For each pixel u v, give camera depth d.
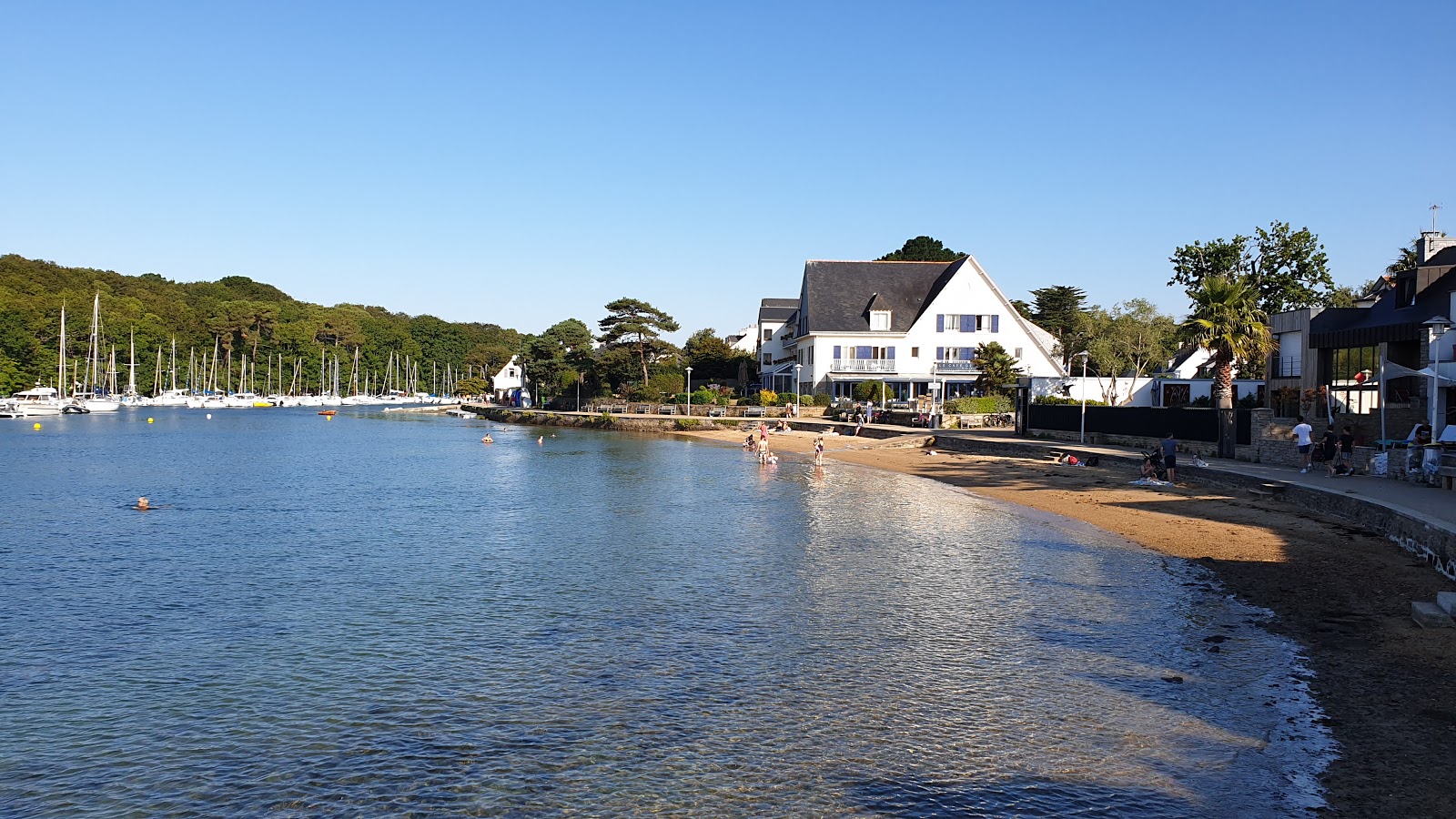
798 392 88.00
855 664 13.42
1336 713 11.03
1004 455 49.56
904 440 58.00
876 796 9.24
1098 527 25.73
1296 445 34.72
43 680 13.24
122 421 103.62
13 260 148.12
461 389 196.00
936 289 85.62
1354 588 17.16
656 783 9.63
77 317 130.00
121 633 15.59
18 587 19.08
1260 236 64.69
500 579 19.56
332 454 58.16
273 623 16.12
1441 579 17.62
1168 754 10.05
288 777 9.95
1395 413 35.22
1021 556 21.62
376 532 26.02
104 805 9.42
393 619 16.33
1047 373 82.50
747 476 42.06
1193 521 25.83
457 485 39.03
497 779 9.80
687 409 86.75
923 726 11.03
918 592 18.03
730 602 17.27
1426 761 9.63
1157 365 78.56
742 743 10.62
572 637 15.02
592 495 34.91
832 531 25.70
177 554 22.73
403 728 11.26
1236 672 12.64
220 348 165.38
